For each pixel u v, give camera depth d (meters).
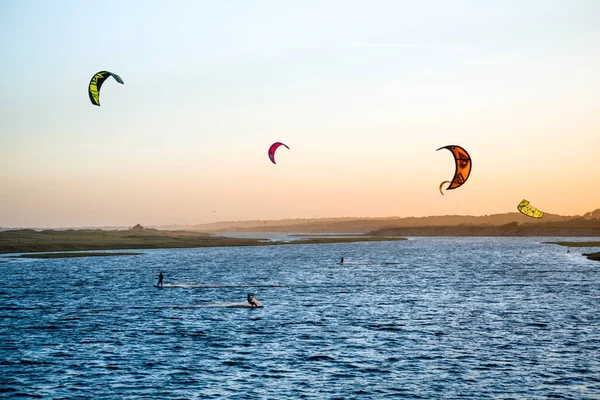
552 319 57.22
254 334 49.75
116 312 62.53
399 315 60.03
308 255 193.25
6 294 79.69
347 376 36.72
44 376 37.00
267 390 33.91
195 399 32.41
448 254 197.00
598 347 44.44
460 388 34.25
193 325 54.16
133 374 37.31
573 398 32.41
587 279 100.44
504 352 42.94
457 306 66.75
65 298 75.25
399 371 37.88
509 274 112.38
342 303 69.56
